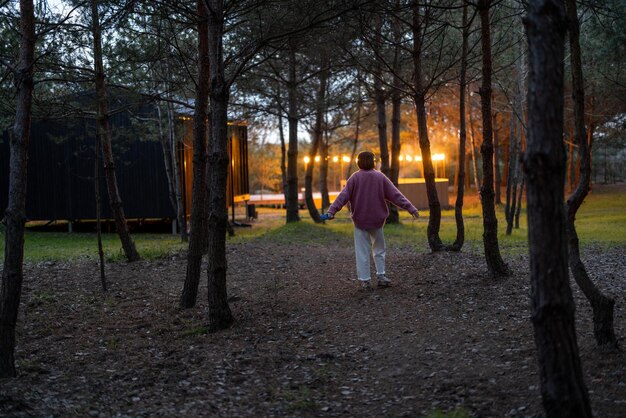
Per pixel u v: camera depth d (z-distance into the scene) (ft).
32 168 72.08
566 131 98.99
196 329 20.65
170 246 47.83
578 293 22.33
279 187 168.35
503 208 90.12
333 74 53.72
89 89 37.32
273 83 57.00
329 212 24.21
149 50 30.86
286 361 16.61
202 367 16.25
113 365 16.84
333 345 18.10
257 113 58.18
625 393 11.93
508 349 15.92
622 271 28.45
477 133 97.81
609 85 49.85
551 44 8.79
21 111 15.30
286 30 22.57
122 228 36.04
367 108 74.49
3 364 15.26
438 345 17.15
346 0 21.29
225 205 20.51
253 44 20.30
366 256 24.84
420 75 31.78
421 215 86.63
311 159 68.95
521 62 46.98
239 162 85.56
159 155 70.08
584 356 14.25
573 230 14.96
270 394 14.07
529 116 9.05
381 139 61.52
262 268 32.48
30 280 30.42
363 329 19.48
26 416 12.14
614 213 75.25
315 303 23.58
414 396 13.55
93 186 71.87
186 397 13.96
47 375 15.81
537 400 12.24
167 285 29.04
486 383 13.62
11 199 15.14
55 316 23.45
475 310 20.48
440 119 97.30
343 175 142.82
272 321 21.26
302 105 61.87
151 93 34.47
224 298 20.66
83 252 45.73
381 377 15.08
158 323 22.17
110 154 35.63
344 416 12.73
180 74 33.58
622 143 82.58
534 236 9.14
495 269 25.11
